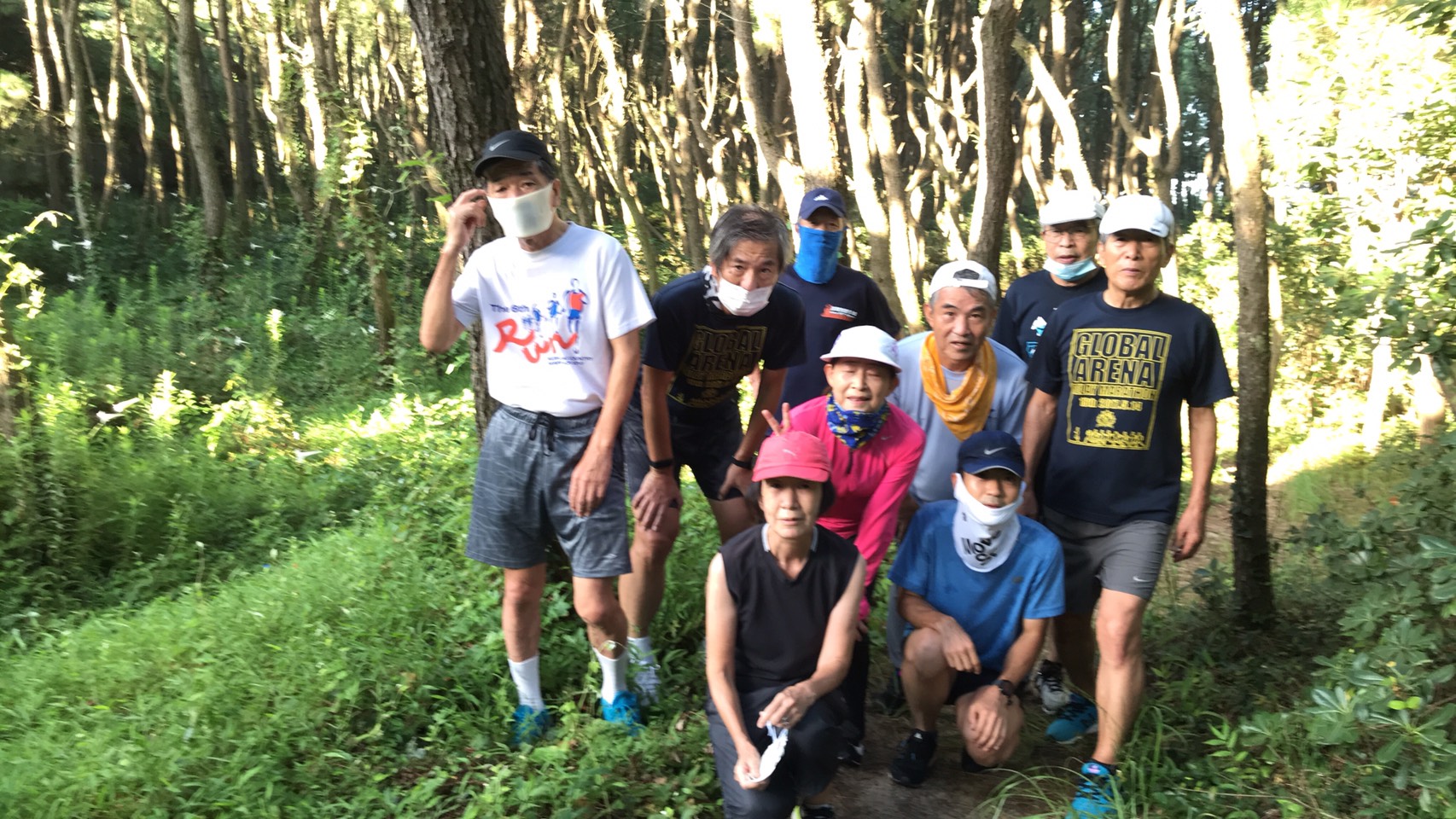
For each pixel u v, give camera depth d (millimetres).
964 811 3740
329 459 8648
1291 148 9492
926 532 3852
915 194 19703
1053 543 3715
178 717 3758
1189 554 3797
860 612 3807
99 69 29766
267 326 12594
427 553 5387
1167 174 15539
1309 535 4645
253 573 5996
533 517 3736
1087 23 25859
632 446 4473
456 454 7191
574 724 3805
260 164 27203
